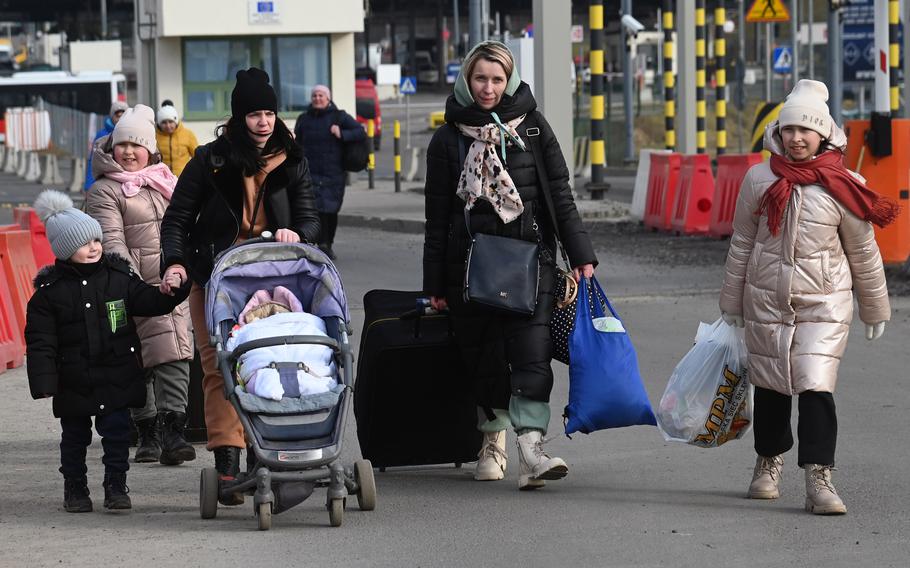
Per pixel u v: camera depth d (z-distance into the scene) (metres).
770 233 21.30
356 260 58.72
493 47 22.53
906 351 35.44
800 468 24.27
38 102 161.00
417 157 111.31
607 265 54.88
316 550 19.62
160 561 19.19
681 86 91.88
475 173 22.52
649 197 68.25
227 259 21.67
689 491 22.83
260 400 20.20
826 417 21.16
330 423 20.56
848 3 91.12
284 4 100.69
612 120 139.88
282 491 20.44
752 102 168.88
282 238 21.95
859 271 21.48
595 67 76.69
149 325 25.62
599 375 22.55
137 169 26.86
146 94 106.81
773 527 20.38
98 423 22.30
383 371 23.20
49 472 25.62
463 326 22.88
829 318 21.19
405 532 20.55
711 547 19.38
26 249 40.78
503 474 24.28
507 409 23.20
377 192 96.69
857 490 22.47
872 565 18.34
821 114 21.05
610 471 24.47
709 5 192.25
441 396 23.64
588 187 77.38
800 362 21.11
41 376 21.56
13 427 29.75
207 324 21.33
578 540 19.89
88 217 21.91
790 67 128.62
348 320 21.94
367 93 156.25
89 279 21.95
